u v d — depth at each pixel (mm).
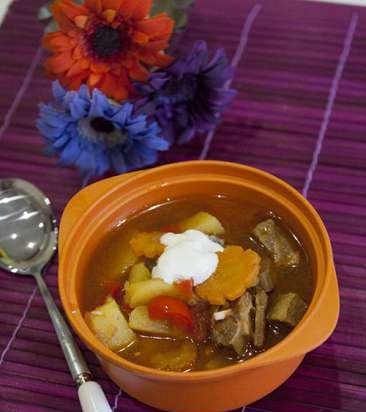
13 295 507
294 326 434
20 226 530
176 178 488
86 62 521
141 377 408
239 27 629
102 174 547
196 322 438
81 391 439
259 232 469
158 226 488
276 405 450
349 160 549
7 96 605
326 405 448
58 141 523
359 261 503
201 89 532
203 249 449
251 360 393
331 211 526
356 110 575
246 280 433
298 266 461
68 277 442
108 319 438
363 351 466
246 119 577
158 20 510
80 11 508
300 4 640
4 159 570
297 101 583
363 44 612
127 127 508
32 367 474
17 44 635
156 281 438
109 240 482
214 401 428
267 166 551
